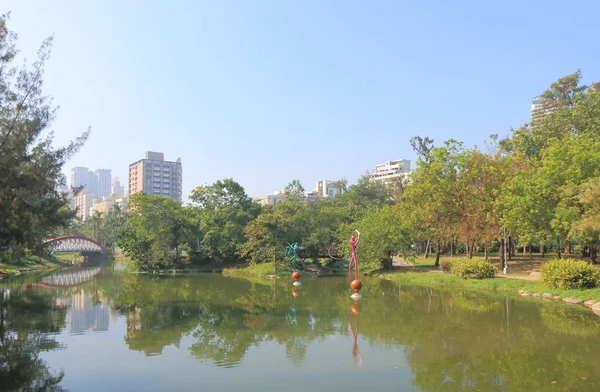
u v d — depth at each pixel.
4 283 37.44
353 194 74.81
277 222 47.31
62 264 67.62
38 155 16.91
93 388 10.30
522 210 28.06
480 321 17.97
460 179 35.78
